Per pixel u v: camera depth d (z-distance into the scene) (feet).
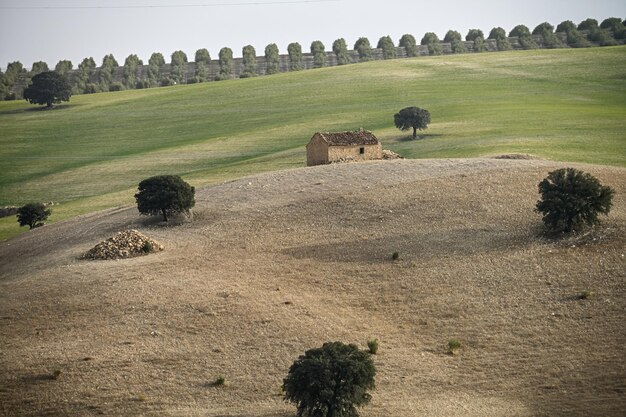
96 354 312.09
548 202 400.67
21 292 387.34
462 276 369.71
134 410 271.08
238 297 358.84
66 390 286.05
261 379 288.71
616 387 266.36
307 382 255.09
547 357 294.25
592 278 351.87
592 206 398.21
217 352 310.24
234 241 444.96
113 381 290.76
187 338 322.75
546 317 325.21
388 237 424.87
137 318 342.64
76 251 457.68
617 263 362.12
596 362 285.64
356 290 365.81
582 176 406.41
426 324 330.95
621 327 309.01
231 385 285.43
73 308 358.84
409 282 369.30
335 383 254.27
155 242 447.01
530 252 385.29
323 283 375.45
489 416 253.85
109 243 442.50
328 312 343.67
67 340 327.06
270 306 349.00
